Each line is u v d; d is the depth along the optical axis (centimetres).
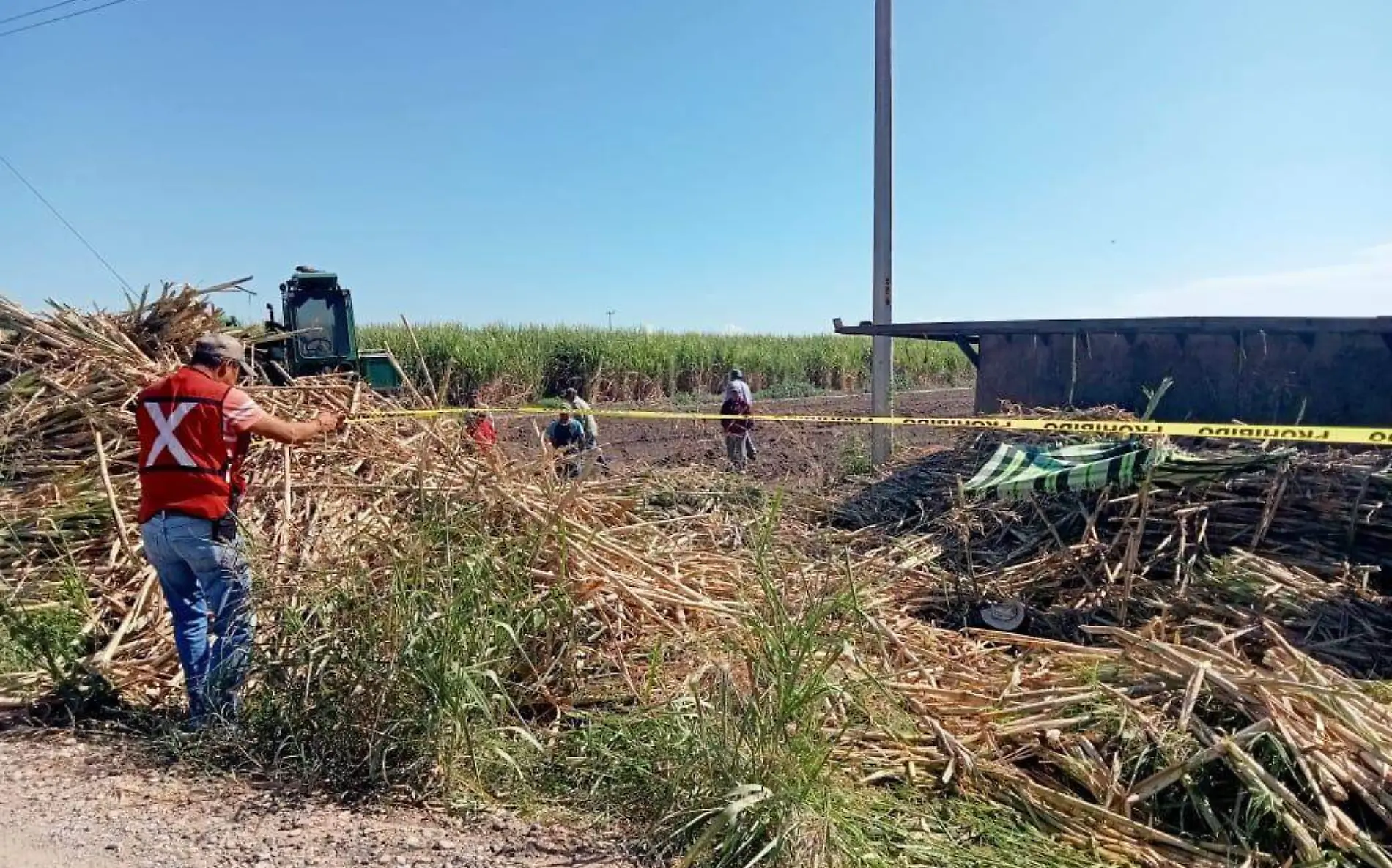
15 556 541
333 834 331
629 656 468
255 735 396
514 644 426
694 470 918
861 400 2566
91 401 609
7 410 608
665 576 514
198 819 341
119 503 570
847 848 310
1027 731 396
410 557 417
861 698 405
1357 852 321
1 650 474
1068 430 682
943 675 468
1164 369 857
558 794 366
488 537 466
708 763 333
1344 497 610
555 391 2486
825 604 428
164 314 715
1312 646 512
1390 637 518
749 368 2833
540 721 434
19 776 373
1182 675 406
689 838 322
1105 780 365
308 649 397
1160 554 618
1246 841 334
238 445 436
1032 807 357
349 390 714
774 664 353
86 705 437
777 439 1521
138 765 388
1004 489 665
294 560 475
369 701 379
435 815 348
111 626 509
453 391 2228
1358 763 356
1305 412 758
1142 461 625
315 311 1124
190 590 436
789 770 321
